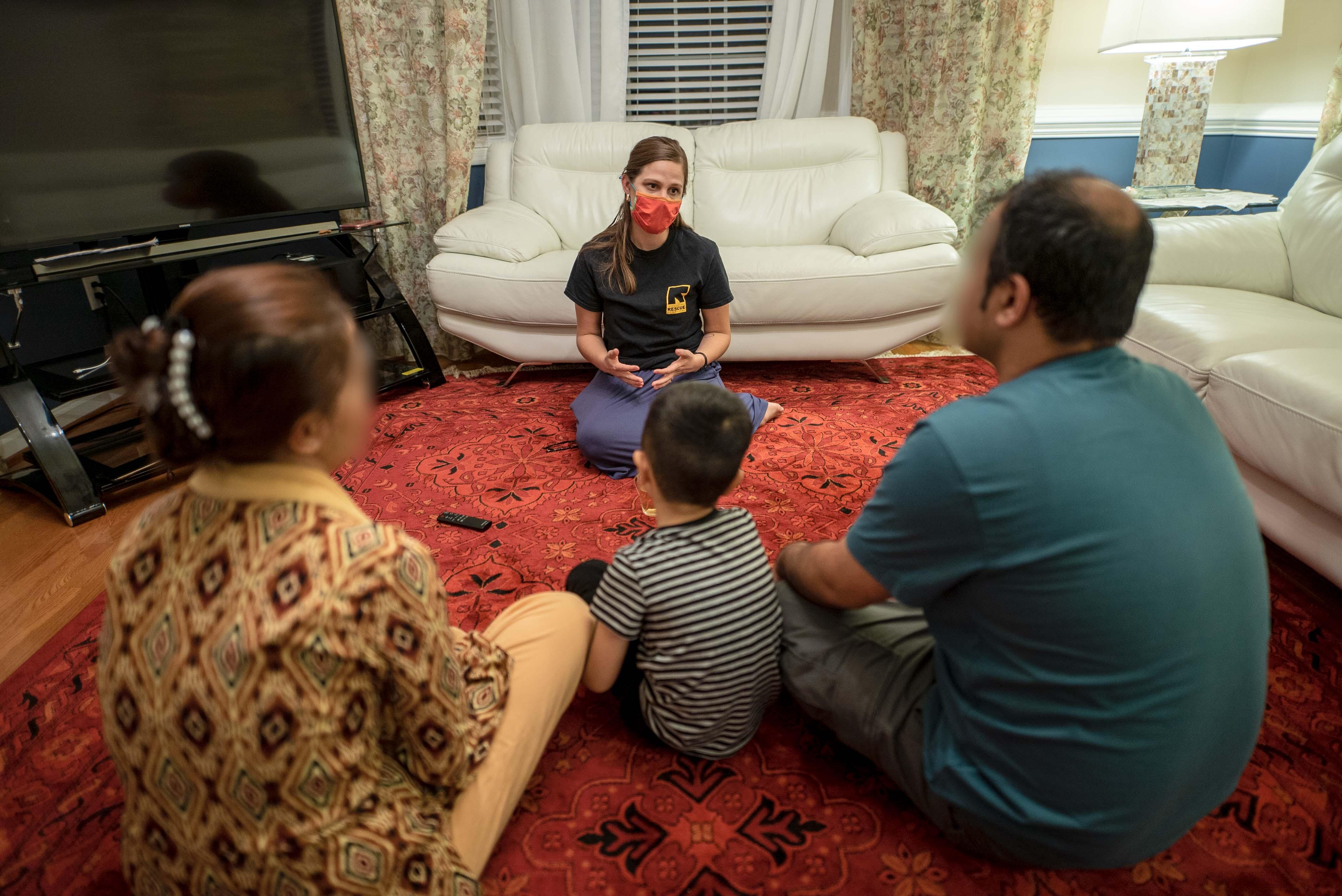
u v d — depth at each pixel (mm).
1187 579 721
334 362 638
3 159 2012
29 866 1068
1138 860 906
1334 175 2160
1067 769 799
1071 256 710
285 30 2479
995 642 809
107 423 2504
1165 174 2824
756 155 3117
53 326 2479
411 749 805
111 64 2152
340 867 691
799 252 2662
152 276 2479
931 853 1053
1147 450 730
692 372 2135
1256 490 1662
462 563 1732
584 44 3195
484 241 2643
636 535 1826
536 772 1188
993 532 741
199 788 674
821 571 1012
